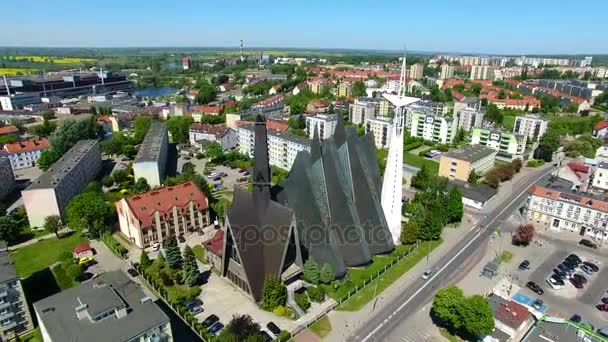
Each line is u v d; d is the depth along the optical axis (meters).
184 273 93.56
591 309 88.56
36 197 124.25
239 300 91.06
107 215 121.25
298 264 97.62
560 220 127.62
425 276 99.62
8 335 77.00
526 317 81.50
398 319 84.50
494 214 138.75
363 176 109.44
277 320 83.81
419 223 118.88
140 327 64.81
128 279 77.62
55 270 102.56
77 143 183.38
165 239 112.00
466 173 167.00
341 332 80.56
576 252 113.50
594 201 121.06
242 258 89.50
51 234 123.62
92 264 105.62
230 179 174.88
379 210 110.56
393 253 110.75
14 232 117.69
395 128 104.50
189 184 128.25
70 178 142.12
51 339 61.47
